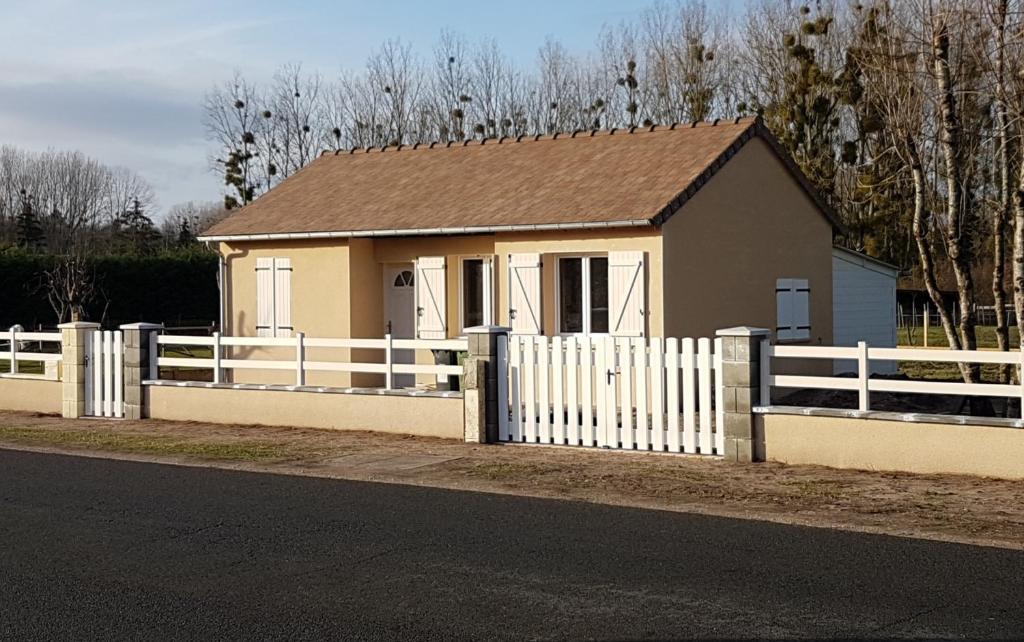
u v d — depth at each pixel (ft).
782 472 36.83
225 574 25.04
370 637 20.36
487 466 39.50
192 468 40.75
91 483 37.50
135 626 21.20
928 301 115.75
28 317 124.06
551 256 58.59
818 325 67.31
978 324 138.31
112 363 56.90
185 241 208.74
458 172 68.54
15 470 40.57
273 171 145.48
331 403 49.80
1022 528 28.40
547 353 43.68
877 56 56.80
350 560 26.17
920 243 57.06
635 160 62.03
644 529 29.27
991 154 63.46
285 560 26.25
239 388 52.70
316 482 37.45
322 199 69.67
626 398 41.83
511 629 20.70
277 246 66.95
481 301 62.44
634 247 55.21
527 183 63.10
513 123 141.08
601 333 57.16
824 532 28.66
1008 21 49.42
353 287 64.69
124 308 134.72
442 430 46.39
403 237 64.28
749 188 61.52
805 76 102.17
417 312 63.57
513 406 44.47
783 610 21.57
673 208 54.49
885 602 22.04
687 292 56.24
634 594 22.85
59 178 223.92
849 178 102.99
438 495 34.73
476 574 24.70
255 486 36.70
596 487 35.32
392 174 71.26
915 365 90.58
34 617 21.86
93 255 136.15
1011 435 34.06
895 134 57.62
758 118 61.52
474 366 44.78
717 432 39.83
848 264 72.64
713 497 33.27
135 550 27.43
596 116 135.44
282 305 66.90
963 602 22.00
